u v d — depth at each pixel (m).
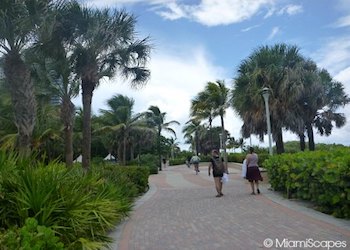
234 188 17.53
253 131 24.48
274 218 9.10
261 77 23.00
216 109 37.28
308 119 24.67
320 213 9.53
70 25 14.50
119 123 44.38
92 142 50.66
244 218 9.31
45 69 17.31
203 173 34.53
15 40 12.27
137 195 15.84
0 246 4.00
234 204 12.04
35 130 26.38
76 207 6.84
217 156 14.78
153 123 52.91
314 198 10.27
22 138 12.18
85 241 6.16
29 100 12.38
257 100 23.05
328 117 32.16
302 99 23.73
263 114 23.42
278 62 23.36
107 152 53.25
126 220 9.83
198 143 77.81
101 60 17.38
